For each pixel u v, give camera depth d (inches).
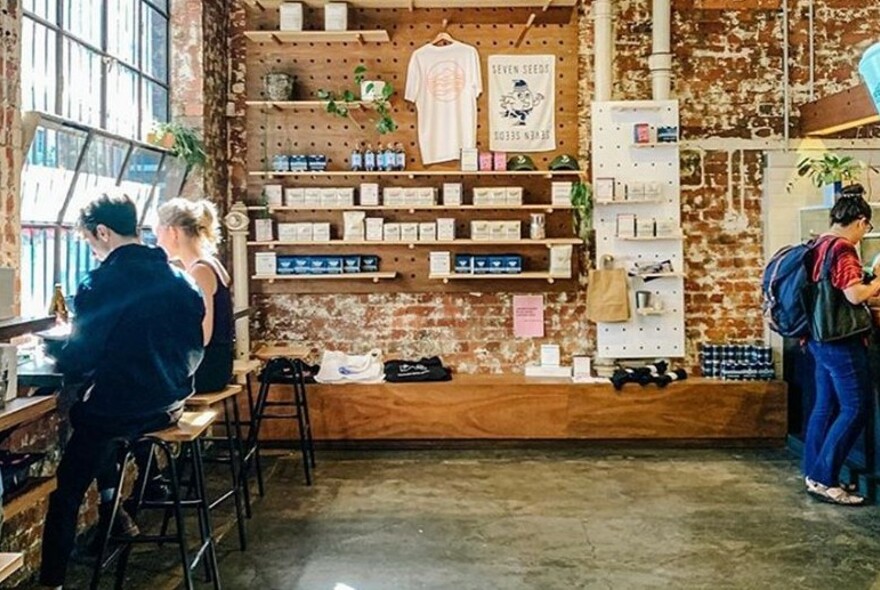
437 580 138.2
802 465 210.1
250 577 139.3
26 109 144.7
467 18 246.5
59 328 137.6
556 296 249.6
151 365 118.3
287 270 244.2
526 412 231.3
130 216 122.0
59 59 158.2
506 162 244.2
